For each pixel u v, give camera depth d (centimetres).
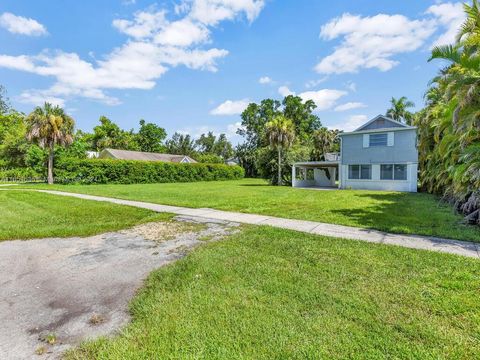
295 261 418
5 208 951
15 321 269
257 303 293
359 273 370
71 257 460
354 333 239
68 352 221
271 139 2542
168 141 6281
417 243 514
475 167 666
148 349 222
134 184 2547
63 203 1060
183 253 475
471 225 672
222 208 957
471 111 672
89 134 4709
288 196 1428
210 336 237
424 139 1420
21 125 3703
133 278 372
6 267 416
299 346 222
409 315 266
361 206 1030
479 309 275
